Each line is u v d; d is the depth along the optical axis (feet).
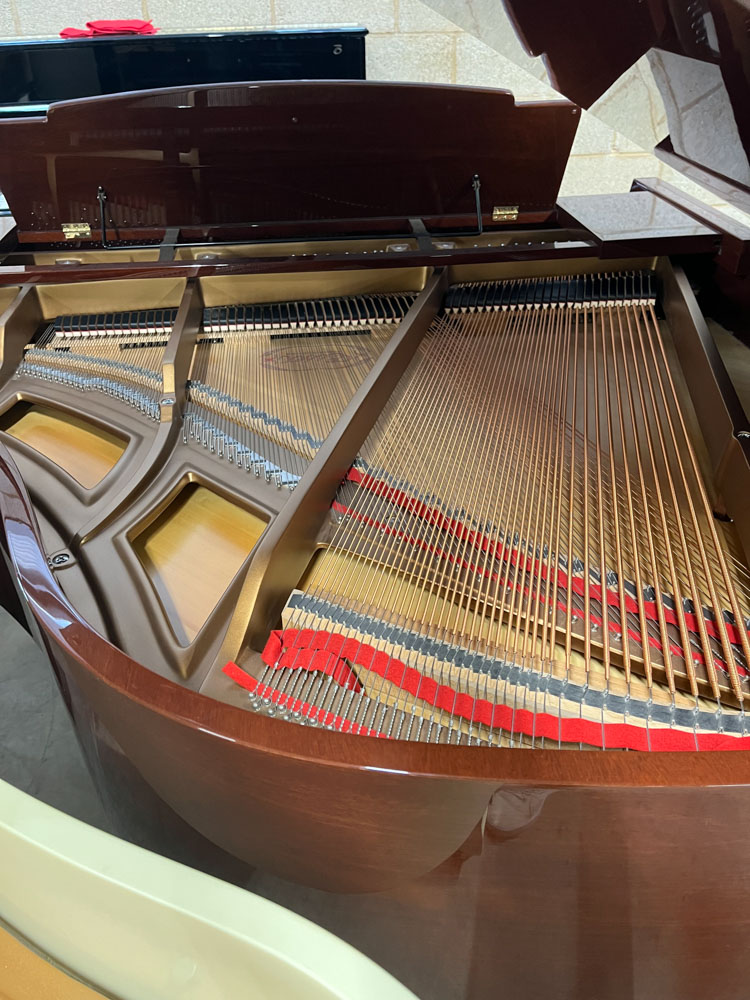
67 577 4.91
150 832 4.67
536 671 4.33
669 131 5.39
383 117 8.26
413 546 5.18
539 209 9.18
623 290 8.00
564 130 8.45
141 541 5.48
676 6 3.84
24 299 7.54
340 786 3.26
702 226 7.91
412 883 3.69
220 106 8.06
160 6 15.49
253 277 7.91
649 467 5.85
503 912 3.67
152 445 6.13
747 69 3.92
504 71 16.56
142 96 7.89
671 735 3.97
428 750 3.19
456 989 4.27
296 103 8.10
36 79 13.55
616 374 6.98
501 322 7.77
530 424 6.36
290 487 5.79
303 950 1.83
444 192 8.98
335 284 8.12
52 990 1.97
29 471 6.05
